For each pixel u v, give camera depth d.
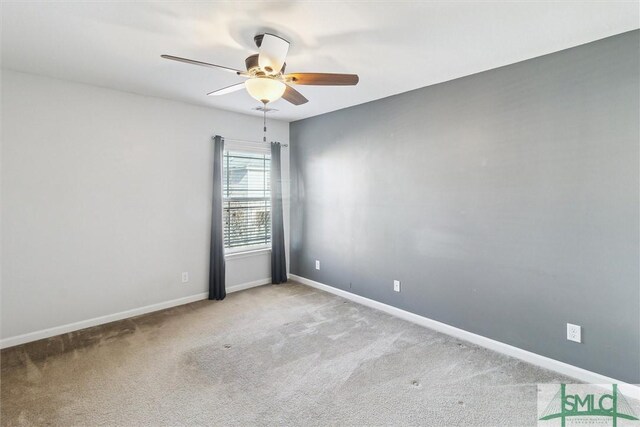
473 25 2.00
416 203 3.28
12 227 2.79
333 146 4.11
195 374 2.37
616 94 2.13
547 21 1.95
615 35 2.12
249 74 2.16
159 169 3.59
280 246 4.65
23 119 2.80
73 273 3.09
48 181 2.94
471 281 2.89
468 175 2.87
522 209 2.56
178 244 3.77
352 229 3.93
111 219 3.29
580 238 2.30
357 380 2.31
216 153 3.92
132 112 3.38
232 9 1.83
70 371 2.39
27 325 2.87
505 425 1.87
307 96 3.45
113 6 1.80
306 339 2.93
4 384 2.23
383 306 3.62
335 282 4.19
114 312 3.34
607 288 2.20
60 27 2.03
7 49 2.34
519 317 2.61
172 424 1.87
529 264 2.54
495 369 2.46
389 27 2.02
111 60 2.53
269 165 4.61
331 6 1.79
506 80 2.62
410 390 2.19
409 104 3.29
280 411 1.98
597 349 2.25
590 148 2.24
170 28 2.04
